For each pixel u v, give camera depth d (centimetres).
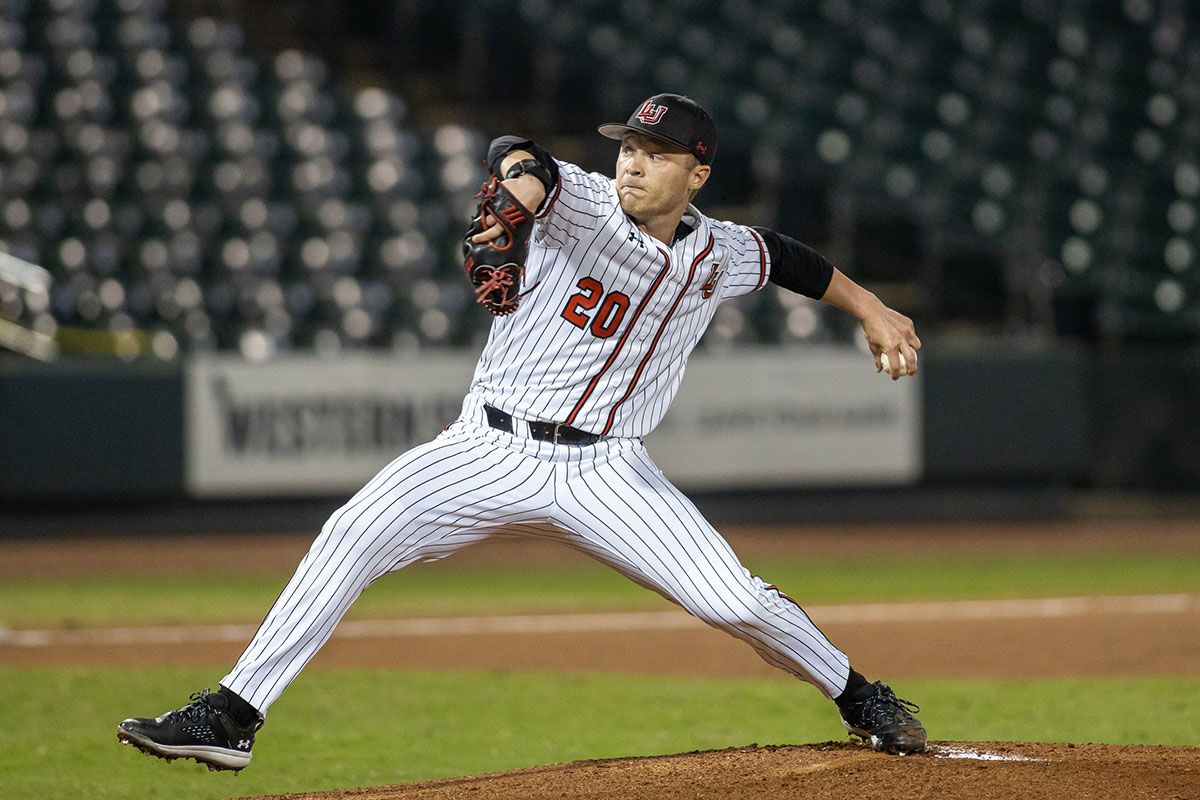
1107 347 6425
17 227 5869
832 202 6719
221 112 6394
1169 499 5859
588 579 4159
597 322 1248
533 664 2672
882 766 1346
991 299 6569
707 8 7294
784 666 1416
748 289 1370
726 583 1330
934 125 7000
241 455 4916
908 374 1414
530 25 7050
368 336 5794
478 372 1311
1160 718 2009
